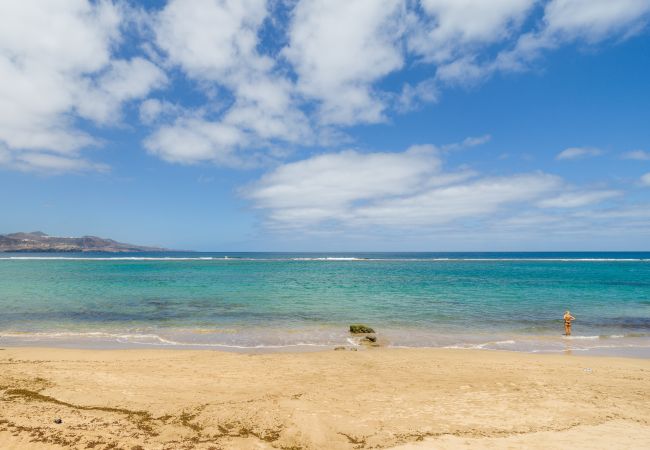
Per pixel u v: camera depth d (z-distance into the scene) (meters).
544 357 15.05
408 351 15.87
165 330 20.17
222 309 26.75
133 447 7.16
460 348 16.88
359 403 9.65
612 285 44.56
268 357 14.45
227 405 9.34
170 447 7.22
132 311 25.78
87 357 14.23
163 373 12.12
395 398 10.05
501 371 12.78
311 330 20.34
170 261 121.25
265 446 7.36
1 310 25.77
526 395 10.34
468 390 10.76
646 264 105.75
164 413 8.80
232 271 70.19
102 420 8.30
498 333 20.17
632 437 7.72
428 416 8.84
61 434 7.52
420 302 30.53
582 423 8.47
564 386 11.18
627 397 10.23
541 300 31.86
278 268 81.69
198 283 45.66
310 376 12.05
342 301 30.86
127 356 14.48
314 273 65.88
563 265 101.25
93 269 73.31
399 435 7.84
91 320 22.75
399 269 80.50
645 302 30.84
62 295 33.44
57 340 17.78
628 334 20.11
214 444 7.39
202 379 11.56
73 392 10.00
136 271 68.06
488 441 7.56
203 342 17.67
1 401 9.18
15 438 7.23
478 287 42.16
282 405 9.34
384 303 29.88
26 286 40.75
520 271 73.19
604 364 13.88
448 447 7.30
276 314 25.02
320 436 7.74
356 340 18.28
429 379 11.82
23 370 12.04
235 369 12.74
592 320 23.75
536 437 7.73
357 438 7.72
